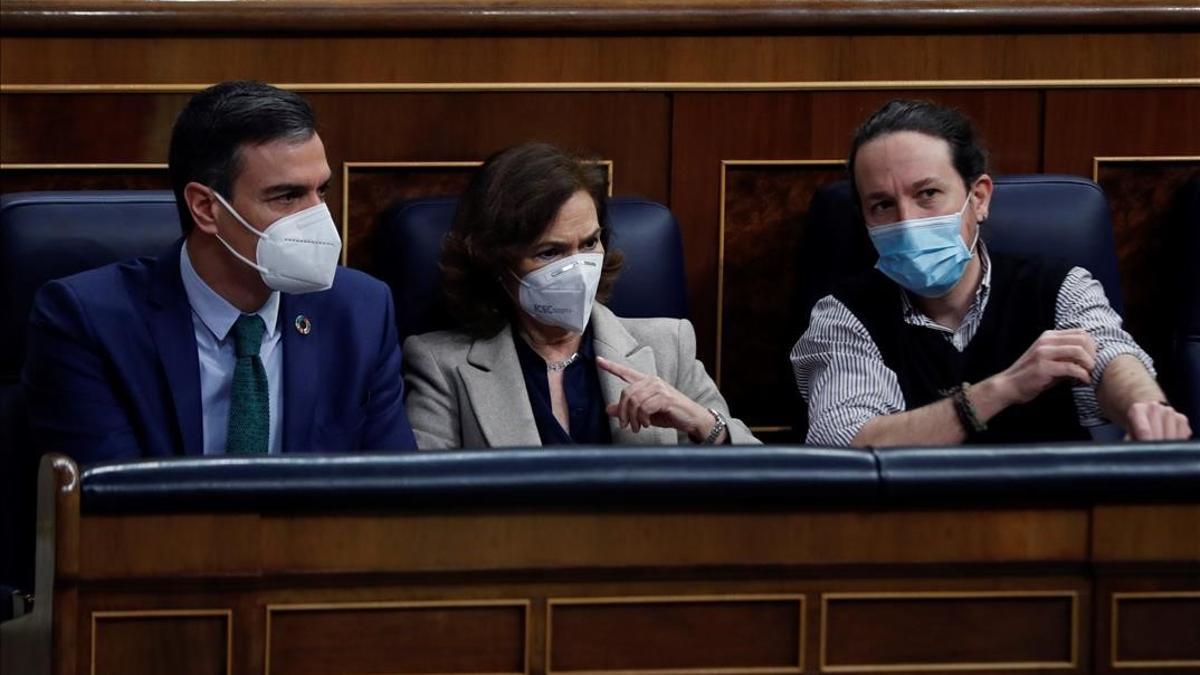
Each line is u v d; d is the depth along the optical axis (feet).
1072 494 23.11
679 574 22.86
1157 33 40.11
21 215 34.01
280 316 32.04
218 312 31.42
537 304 33.42
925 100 39.58
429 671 22.63
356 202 39.27
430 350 34.55
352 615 22.49
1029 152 40.34
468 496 22.29
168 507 22.00
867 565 23.07
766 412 40.52
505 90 39.29
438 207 36.24
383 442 32.40
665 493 22.49
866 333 35.65
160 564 22.13
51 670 21.89
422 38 38.99
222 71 38.68
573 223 33.12
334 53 38.88
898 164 34.40
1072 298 35.53
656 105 39.68
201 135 30.76
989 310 35.58
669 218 36.91
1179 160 40.37
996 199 37.14
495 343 34.40
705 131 39.86
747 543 22.91
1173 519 23.35
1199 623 23.48
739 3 39.22
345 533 22.43
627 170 39.81
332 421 31.94
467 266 34.19
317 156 31.09
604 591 22.79
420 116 39.22
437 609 22.61
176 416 30.91
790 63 39.78
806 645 23.03
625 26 39.04
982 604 23.27
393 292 35.83
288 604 22.35
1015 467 22.93
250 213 30.68
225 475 22.08
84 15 37.93
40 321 31.24
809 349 36.37
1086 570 23.38
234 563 22.25
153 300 31.32
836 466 22.71
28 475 33.45
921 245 34.37
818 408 35.29
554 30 38.93
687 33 39.45
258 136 30.60
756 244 40.32
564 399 34.47
